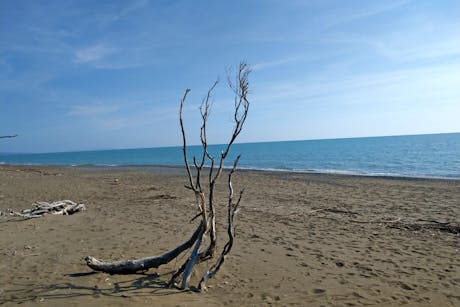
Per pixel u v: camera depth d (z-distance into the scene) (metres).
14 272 5.41
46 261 6.00
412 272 5.79
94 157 97.06
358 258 6.51
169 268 5.66
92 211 11.23
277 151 81.00
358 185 19.23
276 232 8.48
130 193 16.12
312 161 44.62
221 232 8.48
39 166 45.56
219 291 4.80
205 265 5.77
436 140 102.19
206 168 36.78
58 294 4.50
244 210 11.62
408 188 17.69
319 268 5.90
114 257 6.26
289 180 22.25
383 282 5.32
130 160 68.75
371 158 45.56
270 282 5.20
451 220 10.05
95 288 4.73
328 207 12.29
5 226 8.87
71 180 22.81
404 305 4.52
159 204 12.70
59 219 9.85
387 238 8.02
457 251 7.02
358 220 10.05
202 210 5.08
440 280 5.45
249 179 23.09
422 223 9.66
